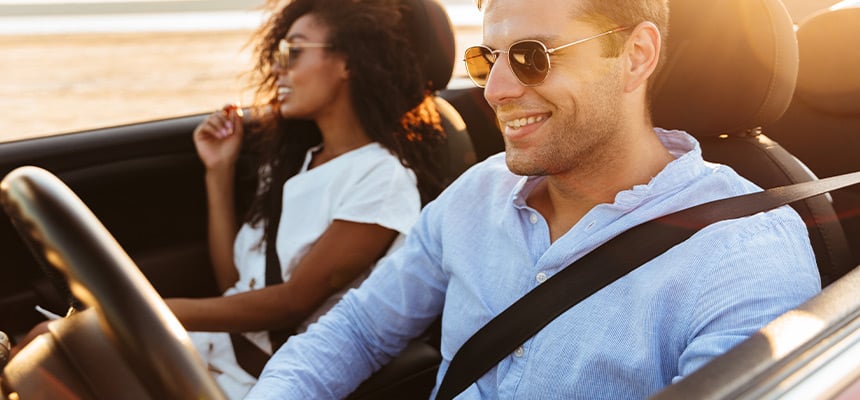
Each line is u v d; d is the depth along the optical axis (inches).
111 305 36.9
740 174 65.2
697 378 29.5
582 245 48.9
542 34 46.1
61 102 242.4
